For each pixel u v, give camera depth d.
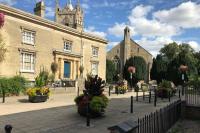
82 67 35.31
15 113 13.05
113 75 55.81
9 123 10.72
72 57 33.88
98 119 12.18
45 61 29.83
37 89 18.48
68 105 16.56
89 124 10.82
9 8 25.27
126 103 18.72
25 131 9.56
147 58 67.31
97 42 39.38
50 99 20.33
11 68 25.69
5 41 24.95
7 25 25.22
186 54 45.03
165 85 23.78
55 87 26.94
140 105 17.69
